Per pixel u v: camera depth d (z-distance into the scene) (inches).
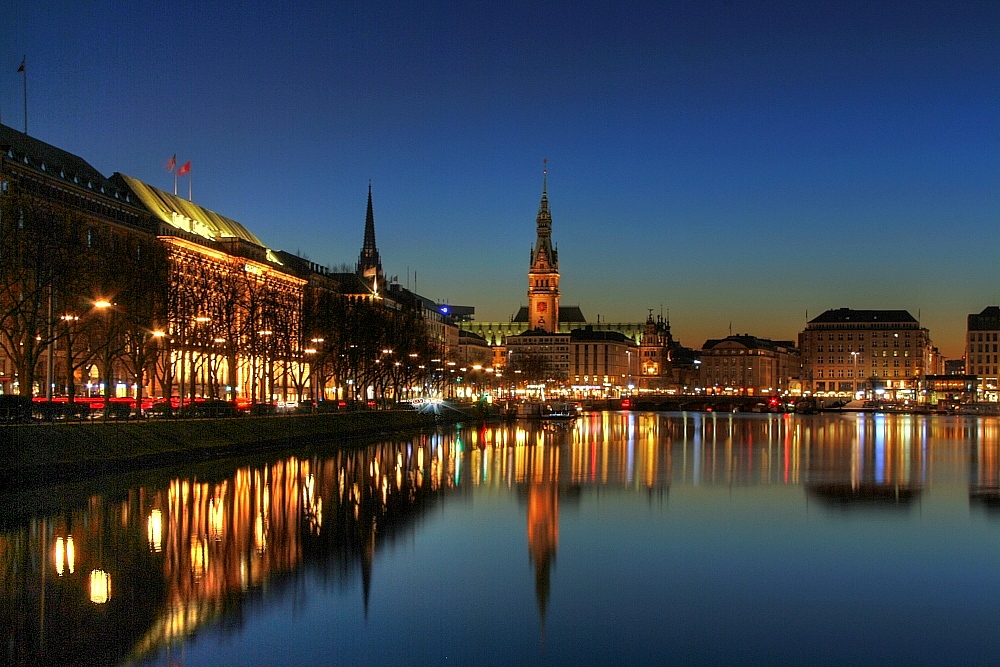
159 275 5246.1
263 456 4714.6
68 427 3622.0
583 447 6003.9
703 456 5290.4
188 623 1740.9
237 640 1664.6
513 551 2385.6
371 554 2319.1
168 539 2391.7
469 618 1824.6
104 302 4023.1
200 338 5944.9
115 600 1857.8
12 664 1519.4
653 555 2363.4
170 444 4212.6
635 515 2965.1
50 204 5108.3
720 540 2551.7
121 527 2524.6
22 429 3344.0
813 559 2330.2
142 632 1680.6
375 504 3093.0
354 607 1873.8
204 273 6742.1
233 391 6122.1
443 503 3169.3
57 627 1691.7
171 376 5821.9
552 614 1857.8
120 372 7091.5
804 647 1695.4
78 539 2369.6
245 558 2224.4
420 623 1784.0
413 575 2127.2
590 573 2174.0
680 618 1847.9
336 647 1646.2
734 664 1614.2
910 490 3614.7
